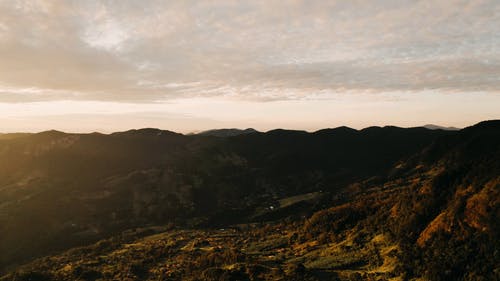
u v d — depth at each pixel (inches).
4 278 6633.9
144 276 6195.9
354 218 7396.7
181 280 5748.0
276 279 5157.5
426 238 5580.7
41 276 6417.3
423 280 4771.2
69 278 6230.3
